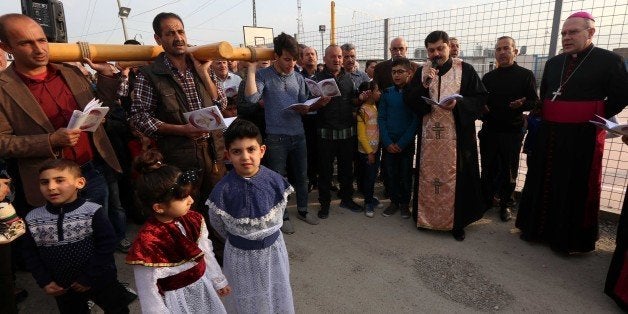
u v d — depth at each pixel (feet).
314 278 9.82
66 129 7.05
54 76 7.98
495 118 12.55
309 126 15.07
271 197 6.42
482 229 12.43
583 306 8.52
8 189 6.37
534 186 10.96
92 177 8.59
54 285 6.61
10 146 7.01
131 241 12.01
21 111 7.34
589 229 10.23
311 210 14.43
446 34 11.23
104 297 7.04
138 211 12.88
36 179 7.52
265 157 12.53
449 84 11.18
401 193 13.64
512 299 8.80
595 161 9.83
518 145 12.48
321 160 13.24
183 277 5.75
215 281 6.23
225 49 8.57
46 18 10.78
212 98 9.39
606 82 9.55
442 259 10.61
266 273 6.46
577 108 9.80
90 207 6.73
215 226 6.64
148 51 9.01
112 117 11.35
